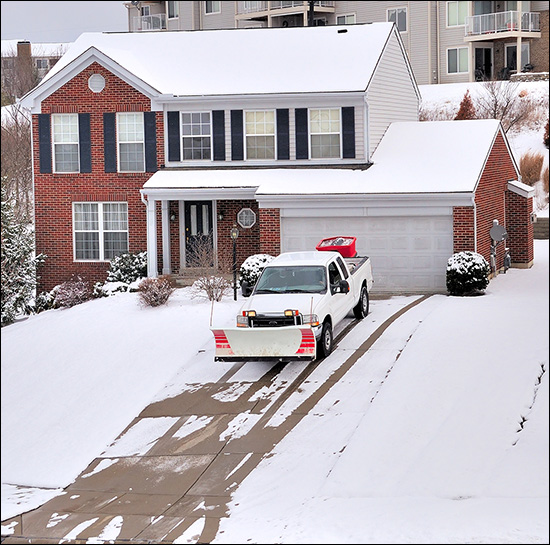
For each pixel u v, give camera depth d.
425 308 71.25
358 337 63.66
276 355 56.00
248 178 87.81
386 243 81.12
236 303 76.94
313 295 60.06
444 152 87.62
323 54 94.81
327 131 89.44
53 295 90.75
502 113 150.88
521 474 41.19
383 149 91.44
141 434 52.22
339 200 81.31
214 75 94.00
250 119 91.00
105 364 64.56
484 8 163.12
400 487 41.62
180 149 92.12
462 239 78.69
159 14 196.00
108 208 93.56
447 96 157.50
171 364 62.78
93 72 92.19
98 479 47.19
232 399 55.12
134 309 77.75
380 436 46.88
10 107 169.75
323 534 36.47
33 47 192.38
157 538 38.56
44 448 52.56
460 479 41.53
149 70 95.81
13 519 42.41
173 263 92.75
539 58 162.38
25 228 98.62
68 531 40.34
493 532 35.16
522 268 97.12
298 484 43.25
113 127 92.44
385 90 94.81
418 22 165.50
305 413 51.47
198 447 49.22
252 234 90.88
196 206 91.88
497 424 46.56
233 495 43.09
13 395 61.50
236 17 181.50
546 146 142.12
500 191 93.50
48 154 93.56
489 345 57.91
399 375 54.50
